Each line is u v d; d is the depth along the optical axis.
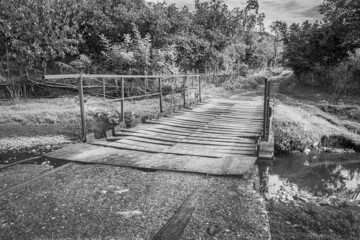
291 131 8.05
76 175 4.20
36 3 12.10
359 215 3.15
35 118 8.66
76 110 9.62
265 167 5.03
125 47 13.66
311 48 18.19
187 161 4.80
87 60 13.61
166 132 7.07
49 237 2.60
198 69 21.17
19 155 5.71
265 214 3.05
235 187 3.76
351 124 10.57
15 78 12.38
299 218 3.06
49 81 13.14
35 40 11.97
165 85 14.41
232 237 2.60
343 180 5.60
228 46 25.14
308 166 6.50
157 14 15.05
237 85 25.11
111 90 13.56
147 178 4.09
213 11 24.02
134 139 6.31
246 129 7.49
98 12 14.73
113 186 3.79
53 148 6.29
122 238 2.58
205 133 7.03
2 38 11.79
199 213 3.04
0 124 8.09
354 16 15.41
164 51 14.61
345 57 17.31
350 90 15.53
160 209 3.14
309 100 15.43
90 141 6.14
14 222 2.86
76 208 3.16
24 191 3.62
